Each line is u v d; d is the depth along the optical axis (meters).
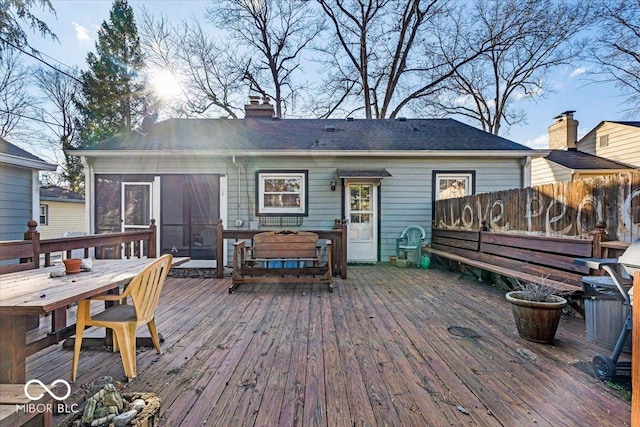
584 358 2.54
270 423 1.74
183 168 7.23
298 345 2.80
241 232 5.88
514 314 3.02
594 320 2.49
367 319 3.53
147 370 2.33
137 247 7.08
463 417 1.79
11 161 6.17
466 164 7.46
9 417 1.33
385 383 2.16
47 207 14.33
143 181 7.20
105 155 6.97
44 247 3.19
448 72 14.38
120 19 16.05
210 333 3.10
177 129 8.61
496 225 5.36
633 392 1.45
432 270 6.63
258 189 7.32
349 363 2.46
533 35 12.89
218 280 5.77
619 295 2.33
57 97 16.28
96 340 2.78
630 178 3.12
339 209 7.41
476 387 2.11
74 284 2.10
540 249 4.17
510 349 2.72
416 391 2.06
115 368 2.40
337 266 6.11
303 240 5.29
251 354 2.62
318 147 7.38
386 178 7.48
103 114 15.91
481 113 15.09
